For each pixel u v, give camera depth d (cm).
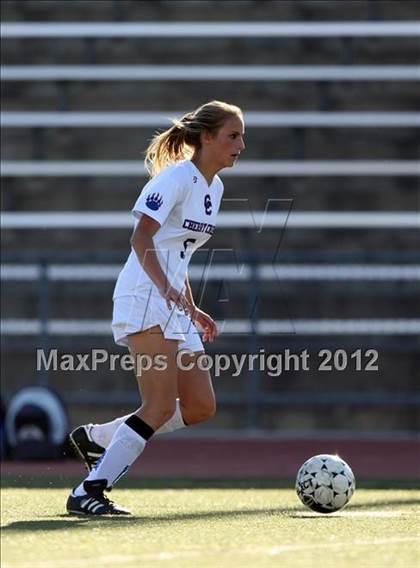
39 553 1396
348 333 5212
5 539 1530
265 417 5075
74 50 6094
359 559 1370
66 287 5309
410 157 5859
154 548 1451
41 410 4266
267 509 2170
